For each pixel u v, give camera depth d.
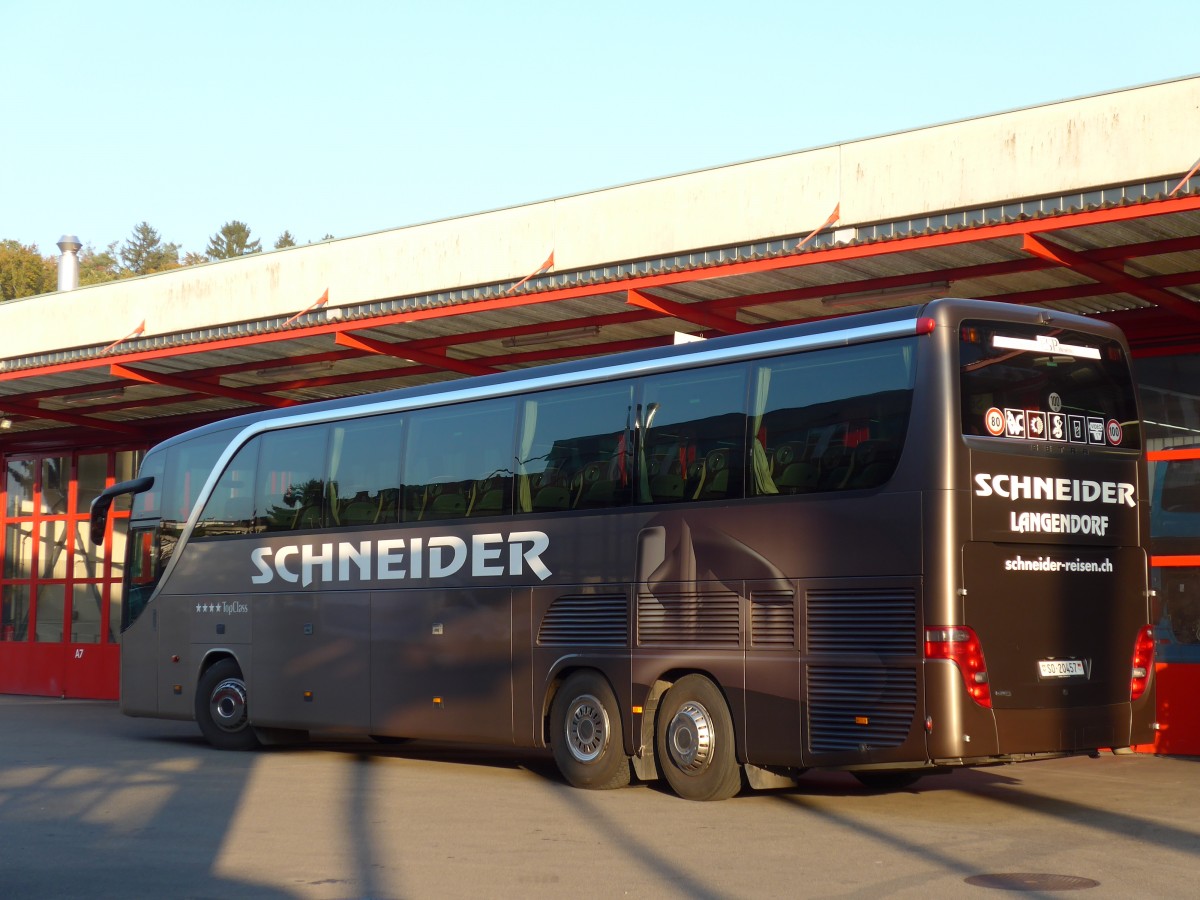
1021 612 10.84
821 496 11.31
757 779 12.09
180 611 17.56
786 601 11.47
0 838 10.25
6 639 29.31
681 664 12.15
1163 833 10.38
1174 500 15.95
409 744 18.38
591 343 18.72
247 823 10.96
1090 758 15.64
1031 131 13.53
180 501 17.89
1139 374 16.31
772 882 8.51
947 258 14.12
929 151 14.16
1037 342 11.31
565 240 16.83
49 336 22.16
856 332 11.27
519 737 13.49
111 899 8.10
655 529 12.51
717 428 12.17
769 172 15.23
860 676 10.91
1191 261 13.70
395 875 8.78
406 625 14.68
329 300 18.97
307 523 16.00
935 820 11.07
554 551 13.35
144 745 17.78
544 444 13.63
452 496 14.41
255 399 22.58
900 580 10.72
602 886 8.41
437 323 17.69
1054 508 11.13
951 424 10.66
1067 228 12.70
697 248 15.02
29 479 29.33
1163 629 15.95
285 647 16.06
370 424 15.46
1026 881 8.48
